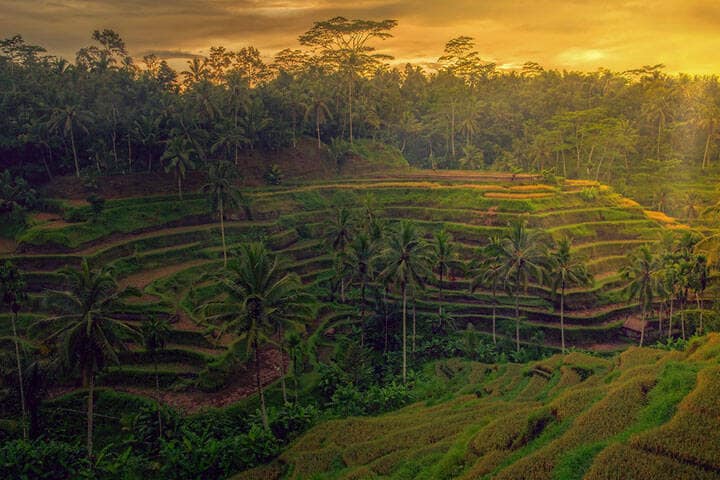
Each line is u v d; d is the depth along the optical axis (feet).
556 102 483.92
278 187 326.03
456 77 542.98
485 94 522.88
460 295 238.89
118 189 285.23
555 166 433.48
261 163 345.51
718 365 98.68
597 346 210.79
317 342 203.31
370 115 408.46
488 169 440.04
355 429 133.90
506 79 577.43
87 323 124.67
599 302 230.27
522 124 476.13
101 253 228.22
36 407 146.61
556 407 107.14
